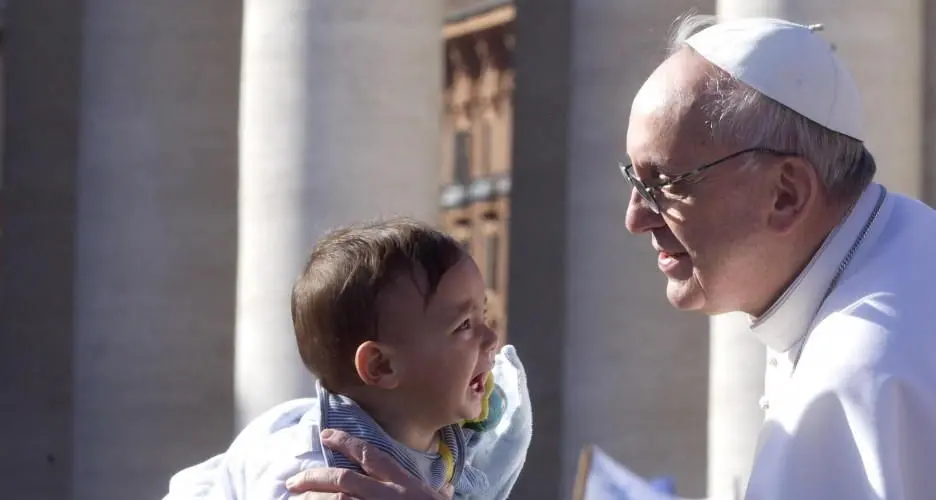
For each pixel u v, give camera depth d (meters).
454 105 39.06
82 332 13.91
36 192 15.22
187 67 14.02
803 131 4.05
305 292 4.23
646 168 4.21
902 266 3.98
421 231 4.25
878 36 9.99
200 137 14.00
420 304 4.12
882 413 3.71
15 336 15.16
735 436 9.95
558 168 13.34
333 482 3.86
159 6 14.04
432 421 4.19
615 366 11.82
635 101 4.28
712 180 4.09
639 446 11.73
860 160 4.18
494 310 33.66
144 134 13.97
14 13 15.58
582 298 11.95
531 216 13.58
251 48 11.94
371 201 11.66
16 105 15.47
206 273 13.96
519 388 4.58
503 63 36.78
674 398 11.75
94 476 13.75
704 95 4.09
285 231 11.69
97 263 13.92
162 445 13.80
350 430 4.11
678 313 11.78
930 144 10.32
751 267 4.14
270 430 4.32
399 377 4.13
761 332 4.25
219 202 14.01
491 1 36.53
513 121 14.00
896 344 3.79
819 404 3.79
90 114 14.02
